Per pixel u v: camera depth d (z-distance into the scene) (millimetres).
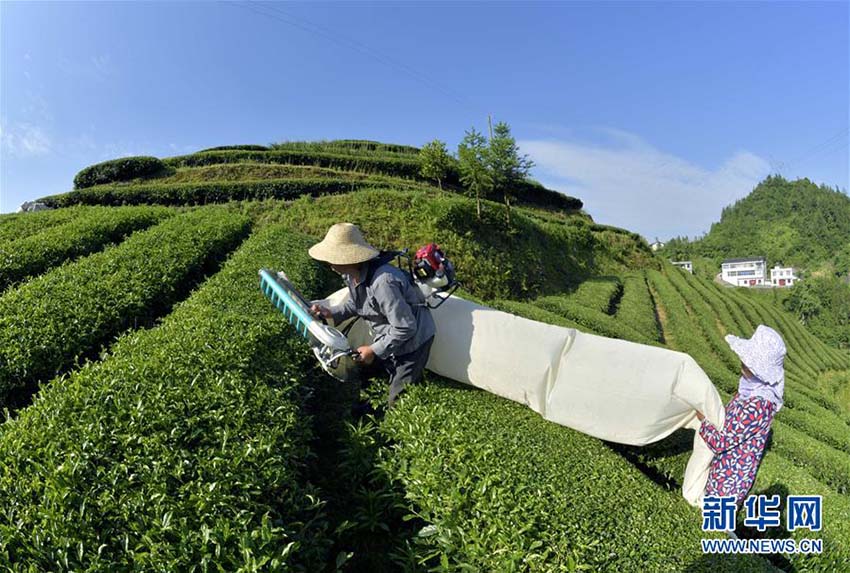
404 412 4617
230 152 25547
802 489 5684
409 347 4785
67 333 5883
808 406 12797
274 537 2787
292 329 5992
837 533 4957
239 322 5613
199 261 10008
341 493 4262
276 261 9102
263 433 3762
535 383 5051
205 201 19094
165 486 2959
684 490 4594
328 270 10812
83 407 3637
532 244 21438
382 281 4438
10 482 2863
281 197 19422
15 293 6684
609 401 4746
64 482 2857
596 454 4738
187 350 4723
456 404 4938
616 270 28938
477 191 19953
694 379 4480
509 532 3320
